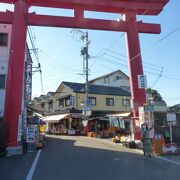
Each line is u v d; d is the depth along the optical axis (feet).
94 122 134.00
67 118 148.36
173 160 50.19
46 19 67.41
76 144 79.82
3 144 60.80
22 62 64.75
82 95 155.63
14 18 65.67
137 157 53.31
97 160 49.67
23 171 41.34
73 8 69.67
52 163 47.75
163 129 66.64
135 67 71.82
